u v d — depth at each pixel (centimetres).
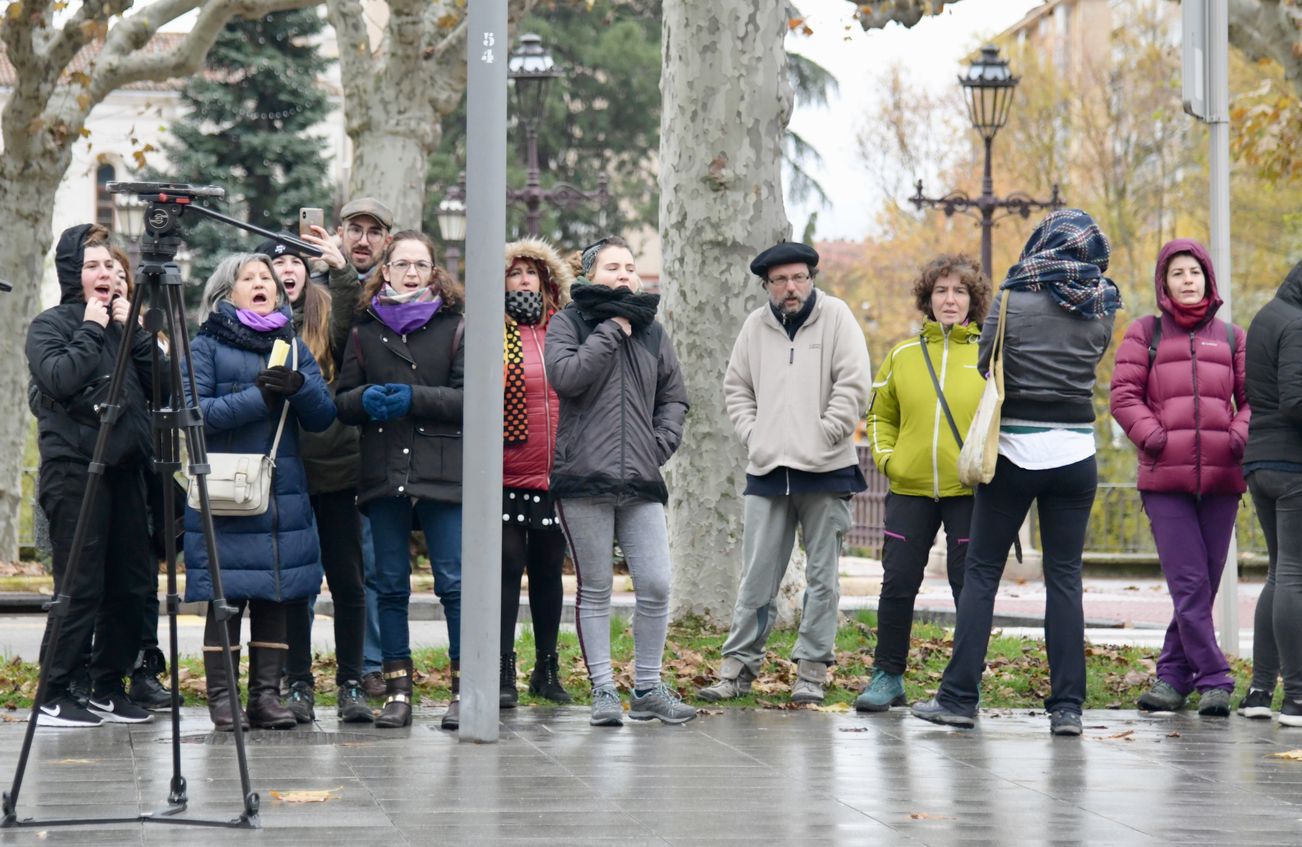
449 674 1459
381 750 1081
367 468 1205
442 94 2866
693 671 1459
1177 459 1306
